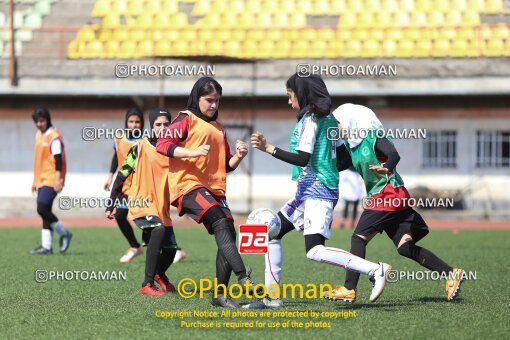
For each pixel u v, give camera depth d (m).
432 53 99.56
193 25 103.94
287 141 95.00
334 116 27.95
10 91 91.50
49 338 22.92
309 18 105.12
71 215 92.50
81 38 99.81
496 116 95.06
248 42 99.94
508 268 41.09
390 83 92.25
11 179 94.81
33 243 56.09
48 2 104.94
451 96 94.81
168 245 31.59
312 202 26.97
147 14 104.31
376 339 22.62
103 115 94.25
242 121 94.88
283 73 93.19
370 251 51.31
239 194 95.81
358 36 101.25
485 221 87.19
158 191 30.91
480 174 95.44
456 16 105.31
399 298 30.19
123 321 25.42
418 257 28.75
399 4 106.25
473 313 26.67
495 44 99.75
